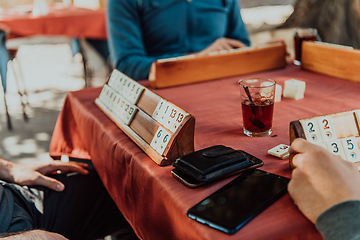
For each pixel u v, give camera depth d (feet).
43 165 3.32
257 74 3.99
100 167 2.81
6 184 2.83
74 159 3.86
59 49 19.89
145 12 5.20
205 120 2.66
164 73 3.58
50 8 11.35
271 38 12.12
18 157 7.54
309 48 3.84
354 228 1.26
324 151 1.49
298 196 1.43
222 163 1.73
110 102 2.89
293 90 2.98
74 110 3.45
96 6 14.44
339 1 10.30
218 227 1.33
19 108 10.72
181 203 1.57
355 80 3.37
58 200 3.08
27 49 20.22
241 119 2.64
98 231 3.25
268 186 1.59
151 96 2.29
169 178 1.80
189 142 1.97
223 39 4.77
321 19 10.67
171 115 2.03
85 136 3.16
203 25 5.45
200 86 3.67
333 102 2.85
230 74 3.93
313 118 1.75
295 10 11.78
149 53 5.55
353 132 1.77
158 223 1.82
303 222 1.36
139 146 2.21
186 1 5.19
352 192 1.33
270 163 1.88
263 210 1.43
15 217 2.56
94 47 10.29
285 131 2.34
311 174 1.42
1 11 10.82
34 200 2.96
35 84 13.32
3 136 8.71
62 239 2.22
